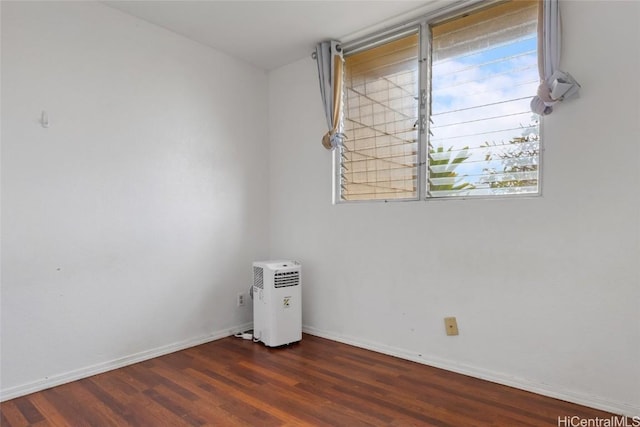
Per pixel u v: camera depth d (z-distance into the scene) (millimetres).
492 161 2682
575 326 2312
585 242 2279
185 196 3361
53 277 2590
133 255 3004
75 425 2098
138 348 3021
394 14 2979
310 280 3752
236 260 3785
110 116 2881
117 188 2916
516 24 2602
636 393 2131
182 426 2080
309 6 2867
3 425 2104
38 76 2533
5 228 2400
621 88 2168
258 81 4027
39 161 2535
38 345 2518
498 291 2594
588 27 2258
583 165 2283
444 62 2930
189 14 2990
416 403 2314
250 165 3939
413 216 3010
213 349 3291
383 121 3268
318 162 3672
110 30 2883
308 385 2566
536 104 2389
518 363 2514
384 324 3189
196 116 3453
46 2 2572
